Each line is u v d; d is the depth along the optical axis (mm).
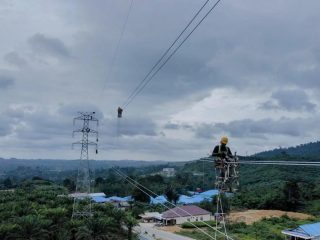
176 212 81938
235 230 67375
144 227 77125
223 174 15281
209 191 110812
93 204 70812
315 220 78000
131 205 101750
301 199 94625
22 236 50844
